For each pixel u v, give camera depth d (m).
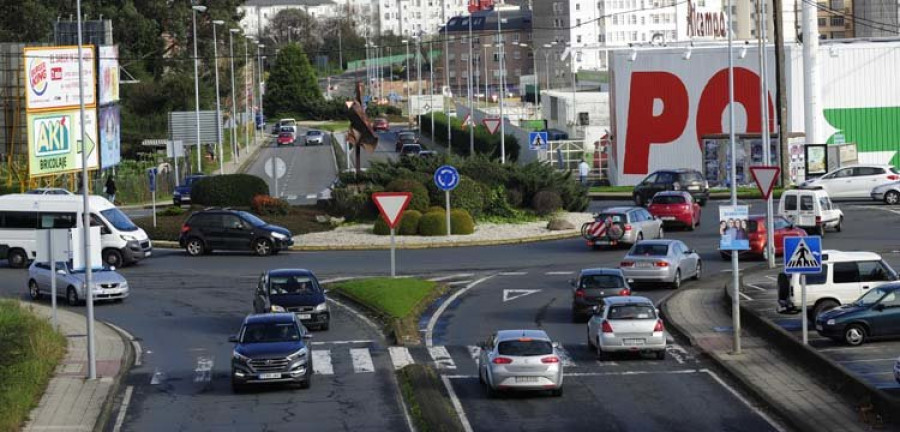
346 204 120.69
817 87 150.75
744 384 57.50
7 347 59.47
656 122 164.75
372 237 113.00
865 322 65.00
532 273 95.31
